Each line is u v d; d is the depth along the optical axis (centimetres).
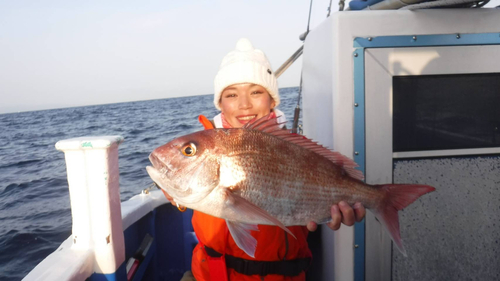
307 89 252
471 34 175
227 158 142
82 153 171
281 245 173
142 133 1925
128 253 232
